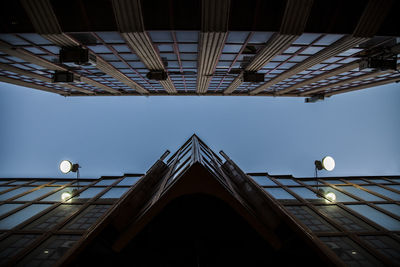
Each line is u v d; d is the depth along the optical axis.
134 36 8.06
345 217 11.04
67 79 11.72
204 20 7.43
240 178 10.93
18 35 8.10
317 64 12.27
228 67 12.63
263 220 7.48
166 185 8.10
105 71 13.48
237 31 7.85
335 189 14.99
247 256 7.30
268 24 7.65
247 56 10.81
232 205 6.17
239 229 7.36
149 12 7.41
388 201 12.66
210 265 7.21
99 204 12.92
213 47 9.03
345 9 7.46
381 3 7.29
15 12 7.33
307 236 6.66
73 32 7.77
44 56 10.73
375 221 10.62
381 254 8.27
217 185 6.06
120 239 6.23
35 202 13.07
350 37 8.05
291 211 11.74
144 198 9.45
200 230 7.34
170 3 7.28
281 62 11.84
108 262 7.14
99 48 9.68
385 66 9.76
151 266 7.20
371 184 15.94
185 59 11.63
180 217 7.32
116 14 7.27
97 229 6.53
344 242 9.09
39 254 8.58
